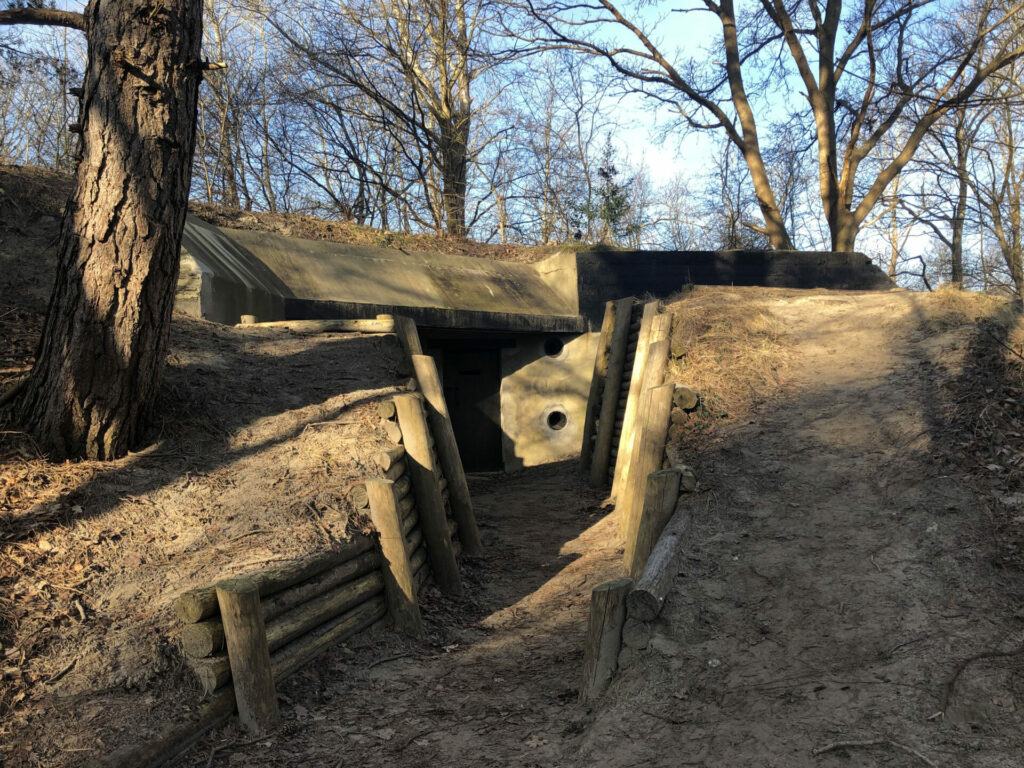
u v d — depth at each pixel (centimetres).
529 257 1805
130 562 482
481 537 916
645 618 478
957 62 2150
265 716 423
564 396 1540
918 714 380
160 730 379
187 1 600
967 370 724
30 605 429
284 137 2638
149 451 618
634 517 744
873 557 519
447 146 2345
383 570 593
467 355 1563
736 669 443
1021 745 353
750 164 2244
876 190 2220
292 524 553
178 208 607
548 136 2747
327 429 699
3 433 572
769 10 2303
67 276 577
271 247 1309
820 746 370
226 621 420
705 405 777
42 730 361
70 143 2133
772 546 557
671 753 385
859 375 796
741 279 1617
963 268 2645
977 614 446
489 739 425
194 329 852
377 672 521
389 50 2241
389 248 1535
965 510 538
